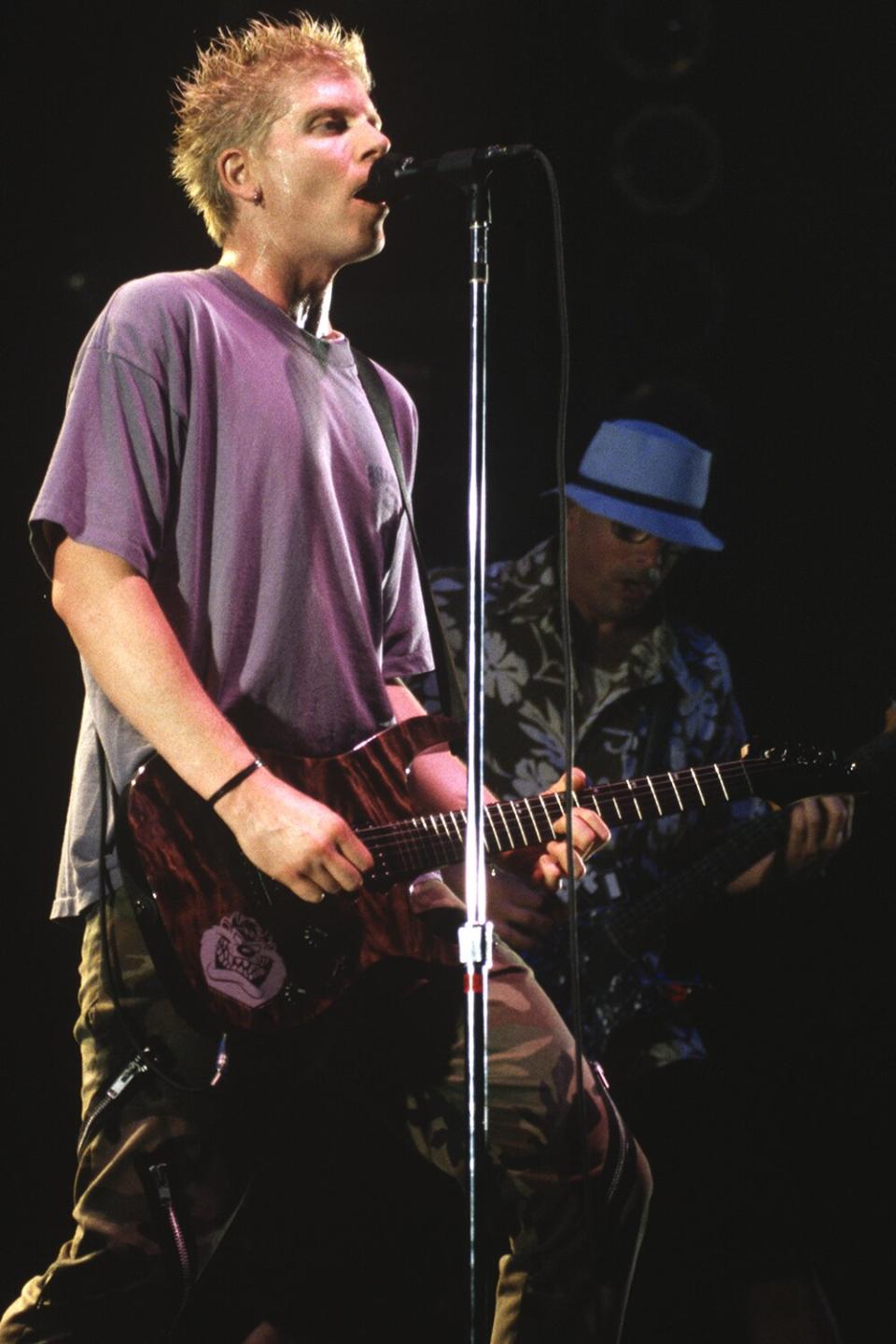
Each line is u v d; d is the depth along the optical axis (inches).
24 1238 236.5
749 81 273.0
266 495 134.1
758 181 274.1
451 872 155.4
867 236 272.8
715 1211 196.2
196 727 122.1
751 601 280.8
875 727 277.3
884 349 274.1
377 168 135.6
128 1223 127.3
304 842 122.2
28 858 258.2
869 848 269.6
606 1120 134.8
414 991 137.6
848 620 278.5
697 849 203.2
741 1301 195.8
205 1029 127.6
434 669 155.5
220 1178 129.5
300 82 139.0
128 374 127.9
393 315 277.6
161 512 128.9
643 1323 201.3
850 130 272.1
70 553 125.0
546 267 276.5
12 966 256.8
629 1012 195.8
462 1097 135.6
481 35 273.3
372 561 144.8
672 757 204.4
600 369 277.3
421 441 279.7
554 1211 132.5
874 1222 252.8
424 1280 198.7
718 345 276.8
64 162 252.7
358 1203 195.5
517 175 275.0
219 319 135.3
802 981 269.6
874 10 269.7
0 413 252.8
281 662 134.6
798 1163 259.4
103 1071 130.5
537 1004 136.6
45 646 258.1
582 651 204.7
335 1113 183.5
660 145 274.1
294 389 137.8
